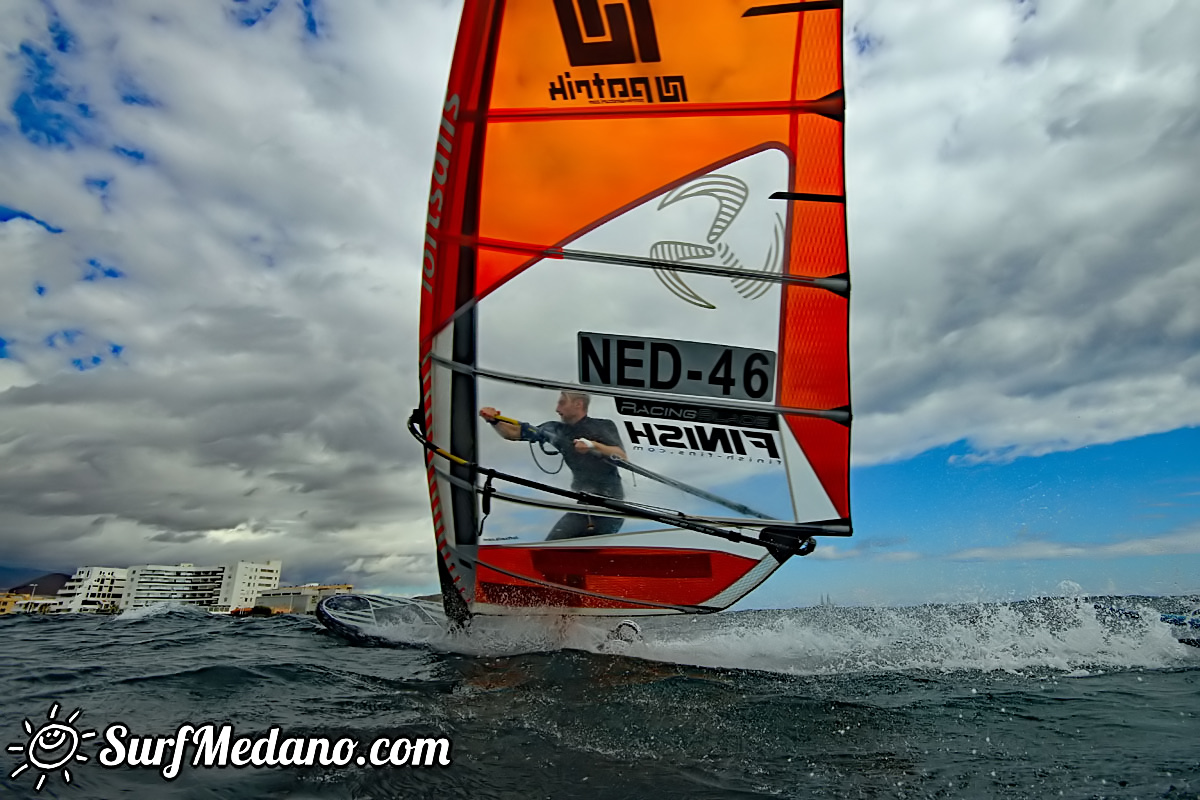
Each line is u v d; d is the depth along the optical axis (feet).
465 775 10.03
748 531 20.79
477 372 20.22
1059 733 12.00
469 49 19.49
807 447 20.44
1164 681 16.17
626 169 19.85
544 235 19.95
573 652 20.08
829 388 20.26
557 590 21.75
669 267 19.94
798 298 20.15
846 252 19.99
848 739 11.80
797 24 19.62
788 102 19.75
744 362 20.11
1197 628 21.98
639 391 20.18
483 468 20.57
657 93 19.76
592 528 21.08
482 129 19.67
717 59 19.77
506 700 14.35
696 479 20.43
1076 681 16.37
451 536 21.44
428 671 17.52
